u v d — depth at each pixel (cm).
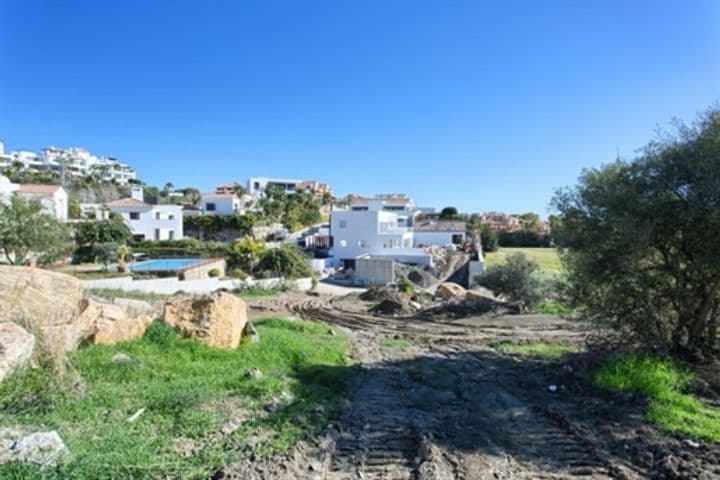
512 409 862
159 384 809
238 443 614
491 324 2086
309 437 669
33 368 699
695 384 949
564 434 727
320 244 5822
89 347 937
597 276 1149
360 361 1332
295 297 3077
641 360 1023
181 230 5912
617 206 1090
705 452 646
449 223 6931
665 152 1070
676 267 1093
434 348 1584
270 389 843
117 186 9488
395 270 4006
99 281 2705
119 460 510
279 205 8162
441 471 587
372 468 596
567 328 1952
